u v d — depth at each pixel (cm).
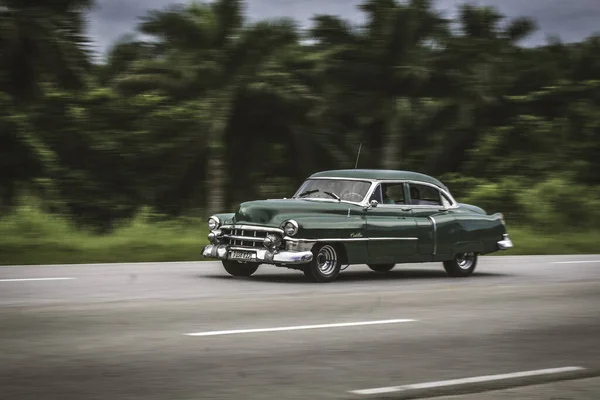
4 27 3041
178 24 3966
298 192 1559
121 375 686
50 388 636
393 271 1691
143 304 1098
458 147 5003
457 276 1605
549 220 3381
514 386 679
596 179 4703
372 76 4506
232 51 4025
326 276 1431
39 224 2206
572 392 659
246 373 705
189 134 4253
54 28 3144
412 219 1538
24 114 3828
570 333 951
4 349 782
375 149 4800
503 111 5059
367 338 891
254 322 976
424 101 4806
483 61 4700
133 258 1880
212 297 1189
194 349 805
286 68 4228
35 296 1152
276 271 1611
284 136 4447
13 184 3753
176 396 621
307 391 646
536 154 4809
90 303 1095
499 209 3972
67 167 4191
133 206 4200
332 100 4484
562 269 1756
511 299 1245
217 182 4244
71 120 4162
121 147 4203
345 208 1472
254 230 1431
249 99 4184
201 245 2158
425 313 1084
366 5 4481
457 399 628
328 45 4484
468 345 864
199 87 4159
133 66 4172
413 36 4506
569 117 4900
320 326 960
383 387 664
